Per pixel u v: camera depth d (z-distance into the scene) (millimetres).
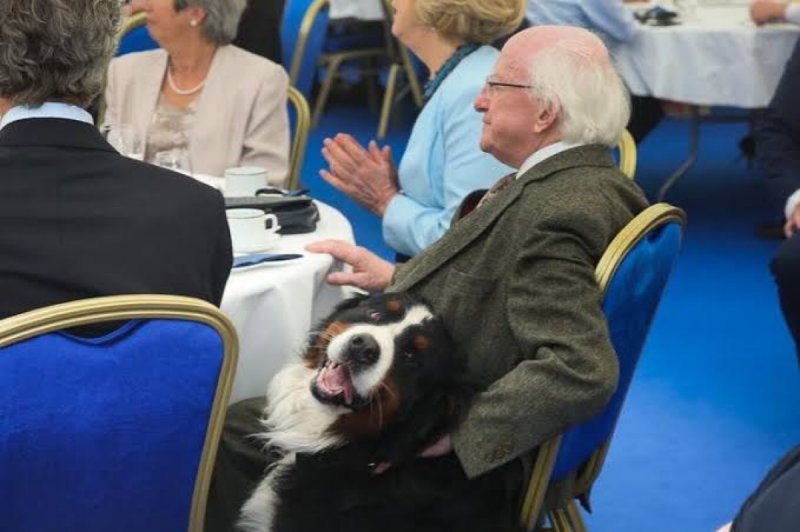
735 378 4551
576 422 2170
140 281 1894
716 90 5824
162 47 3967
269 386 2516
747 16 6270
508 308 2260
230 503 2641
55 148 1899
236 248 2797
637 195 2391
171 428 1923
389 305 2309
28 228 1843
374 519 2252
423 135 3230
